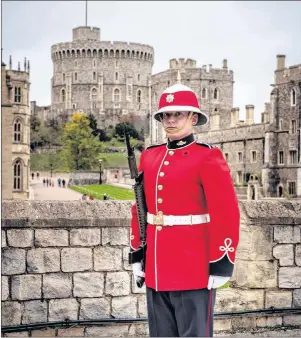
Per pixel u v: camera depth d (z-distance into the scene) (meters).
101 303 6.88
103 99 100.25
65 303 6.79
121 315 6.90
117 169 47.22
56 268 6.79
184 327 4.95
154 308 5.11
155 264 5.01
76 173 48.12
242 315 7.02
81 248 6.84
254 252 7.12
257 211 7.17
